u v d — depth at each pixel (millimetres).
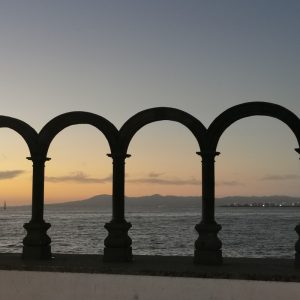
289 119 9078
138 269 8805
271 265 9305
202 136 9445
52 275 9086
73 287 9008
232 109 9281
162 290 8680
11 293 9203
